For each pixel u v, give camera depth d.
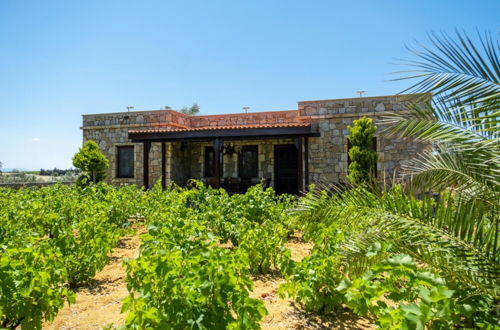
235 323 2.19
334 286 3.02
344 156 11.93
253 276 4.39
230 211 6.17
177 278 2.48
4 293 2.31
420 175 3.03
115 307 3.41
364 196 2.82
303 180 11.96
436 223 2.38
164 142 12.37
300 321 3.06
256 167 14.12
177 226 3.66
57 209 6.12
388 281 2.51
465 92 2.22
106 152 14.58
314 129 10.93
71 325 3.00
